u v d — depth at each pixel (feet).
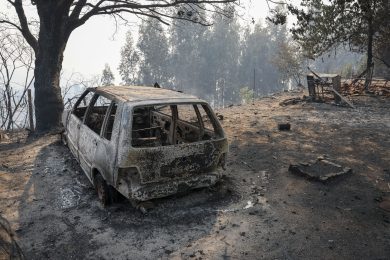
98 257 13.07
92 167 17.38
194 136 18.61
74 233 14.76
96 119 21.38
